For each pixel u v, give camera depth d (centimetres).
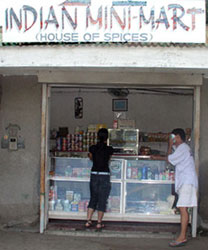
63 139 754
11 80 581
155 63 448
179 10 455
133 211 589
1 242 526
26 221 580
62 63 456
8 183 582
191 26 454
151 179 587
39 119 578
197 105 552
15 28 464
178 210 582
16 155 581
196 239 543
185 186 503
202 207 563
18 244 520
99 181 563
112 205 588
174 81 548
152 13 455
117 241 538
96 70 495
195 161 550
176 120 890
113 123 840
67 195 601
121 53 450
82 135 753
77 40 460
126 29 456
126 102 883
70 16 458
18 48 457
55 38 461
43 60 457
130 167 593
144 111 890
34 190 578
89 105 895
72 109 898
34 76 579
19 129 580
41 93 578
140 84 555
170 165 595
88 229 565
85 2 457
